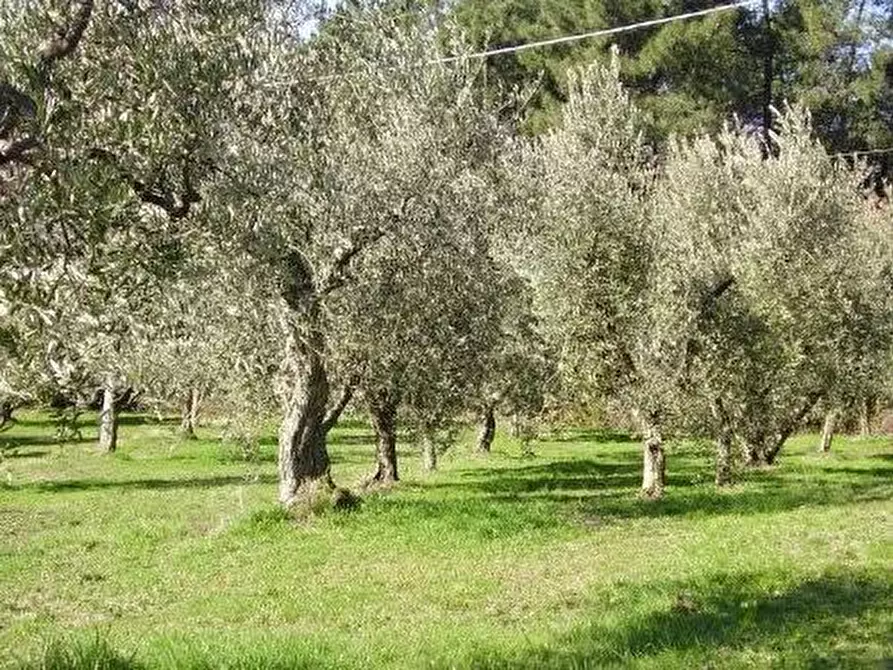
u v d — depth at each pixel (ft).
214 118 29.94
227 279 38.58
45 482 97.09
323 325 60.18
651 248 76.23
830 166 98.12
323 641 33.35
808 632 32.17
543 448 128.57
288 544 57.21
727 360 78.59
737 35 201.16
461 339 66.39
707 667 28.04
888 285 104.47
